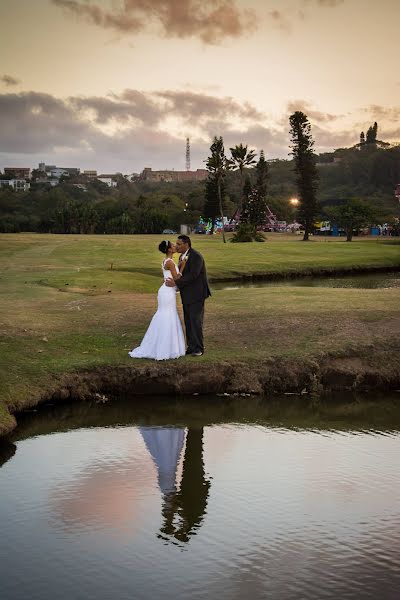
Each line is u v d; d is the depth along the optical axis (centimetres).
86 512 836
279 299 2069
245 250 5744
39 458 1023
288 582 685
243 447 1081
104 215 14975
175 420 1208
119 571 705
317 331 1603
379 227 11575
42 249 5262
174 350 1399
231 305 1950
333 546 759
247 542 769
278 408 1286
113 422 1192
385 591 668
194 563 721
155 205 15450
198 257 1403
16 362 1356
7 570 704
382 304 1934
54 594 661
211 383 1358
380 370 1428
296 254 5456
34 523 808
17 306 2011
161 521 816
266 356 1427
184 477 953
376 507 862
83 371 1345
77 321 1734
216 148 8588
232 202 15150
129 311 1886
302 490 910
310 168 9269
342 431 1163
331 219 11800
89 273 3297
